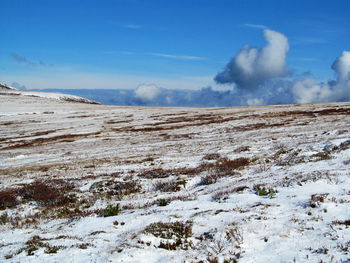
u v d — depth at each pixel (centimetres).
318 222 817
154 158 2733
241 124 4959
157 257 705
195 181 1727
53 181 2052
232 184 1484
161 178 1870
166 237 809
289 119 5016
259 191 1172
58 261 694
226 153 2605
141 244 768
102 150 3716
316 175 1324
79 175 2258
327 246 682
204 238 787
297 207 957
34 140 5044
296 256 656
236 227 816
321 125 3928
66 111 8725
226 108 8669
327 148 2117
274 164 1902
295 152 2152
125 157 3016
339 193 1055
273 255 673
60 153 3772
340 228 762
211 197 1271
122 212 1162
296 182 1266
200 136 4147
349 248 660
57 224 1101
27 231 1014
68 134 5362
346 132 2894
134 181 1819
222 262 660
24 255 735
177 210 1068
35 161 3369
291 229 791
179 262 673
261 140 3169
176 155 2811
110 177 2012
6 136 5591
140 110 8831
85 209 1368
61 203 1538
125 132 5262
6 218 1323
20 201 1652
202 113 7369
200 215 957
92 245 786
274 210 945
